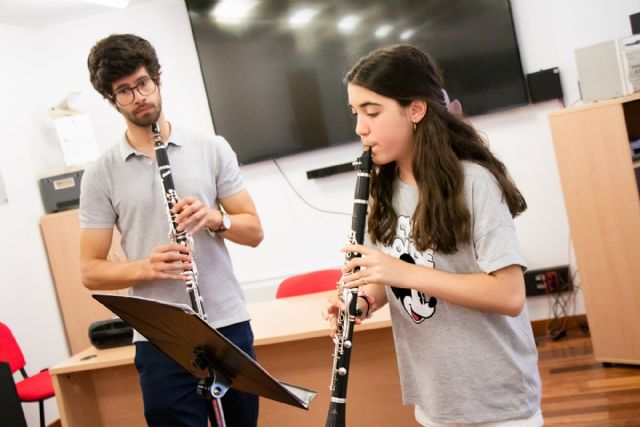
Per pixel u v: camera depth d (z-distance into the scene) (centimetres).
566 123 359
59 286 475
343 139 467
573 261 443
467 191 149
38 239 471
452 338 155
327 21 460
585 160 357
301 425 281
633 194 348
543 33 435
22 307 445
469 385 154
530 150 444
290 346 277
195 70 493
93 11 493
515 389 154
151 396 204
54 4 460
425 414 164
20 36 489
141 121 199
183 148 211
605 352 368
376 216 169
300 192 484
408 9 445
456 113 158
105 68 194
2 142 457
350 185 475
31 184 475
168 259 196
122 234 213
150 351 203
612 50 348
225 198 221
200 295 204
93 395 293
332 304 170
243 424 210
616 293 359
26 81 488
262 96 475
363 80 152
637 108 390
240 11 471
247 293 488
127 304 151
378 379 269
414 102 153
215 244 211
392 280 148
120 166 209
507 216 149
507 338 156
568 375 368
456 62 442
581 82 358
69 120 477
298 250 488
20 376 419
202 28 477
